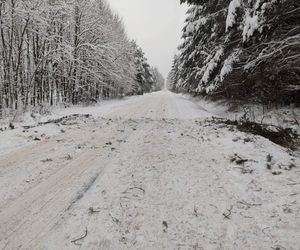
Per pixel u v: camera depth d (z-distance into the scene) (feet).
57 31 74.49
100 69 89.66
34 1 52.24
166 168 20.33
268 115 39.93
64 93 80.59
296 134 28.30
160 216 13.74
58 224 12.94
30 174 18.98
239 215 13.89
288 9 34.40
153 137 30.48
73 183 17.53
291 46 32.58
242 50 43.39
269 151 22.67
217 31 59.36
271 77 36.11
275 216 13.60
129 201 15.15
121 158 22.65
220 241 11.95
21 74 59.77
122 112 59.72
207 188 16.93
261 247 11.51
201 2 63.21
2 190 16.40
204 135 30.96
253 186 16.84
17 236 12.06
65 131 33.47
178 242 11.87
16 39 59.06
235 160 21.34
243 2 43.45
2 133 31.07
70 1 69.41
